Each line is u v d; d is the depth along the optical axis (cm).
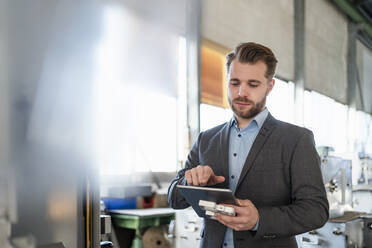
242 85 120
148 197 385
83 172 79
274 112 578
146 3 365
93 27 78
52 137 71
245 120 128
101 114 80
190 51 400
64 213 75
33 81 68
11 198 67
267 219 105
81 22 75
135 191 368
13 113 67
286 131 124
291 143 121
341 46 796
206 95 409
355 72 820
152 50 373
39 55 69
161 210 368
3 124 66
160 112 402
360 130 841
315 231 253
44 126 70
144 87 369
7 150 66
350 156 428
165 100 406
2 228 66
